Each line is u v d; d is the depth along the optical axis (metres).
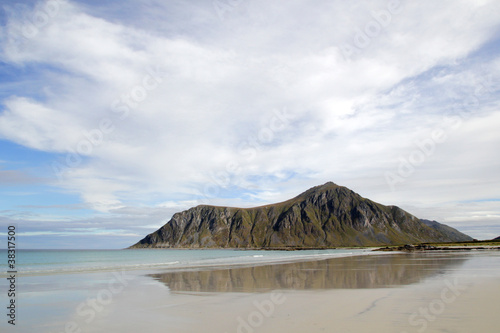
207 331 10.88
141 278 27.88
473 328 10.20
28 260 82.62
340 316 12.13
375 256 78.38
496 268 32.72
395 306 13.73
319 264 46.81
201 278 27.73
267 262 54.97
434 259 53.00
